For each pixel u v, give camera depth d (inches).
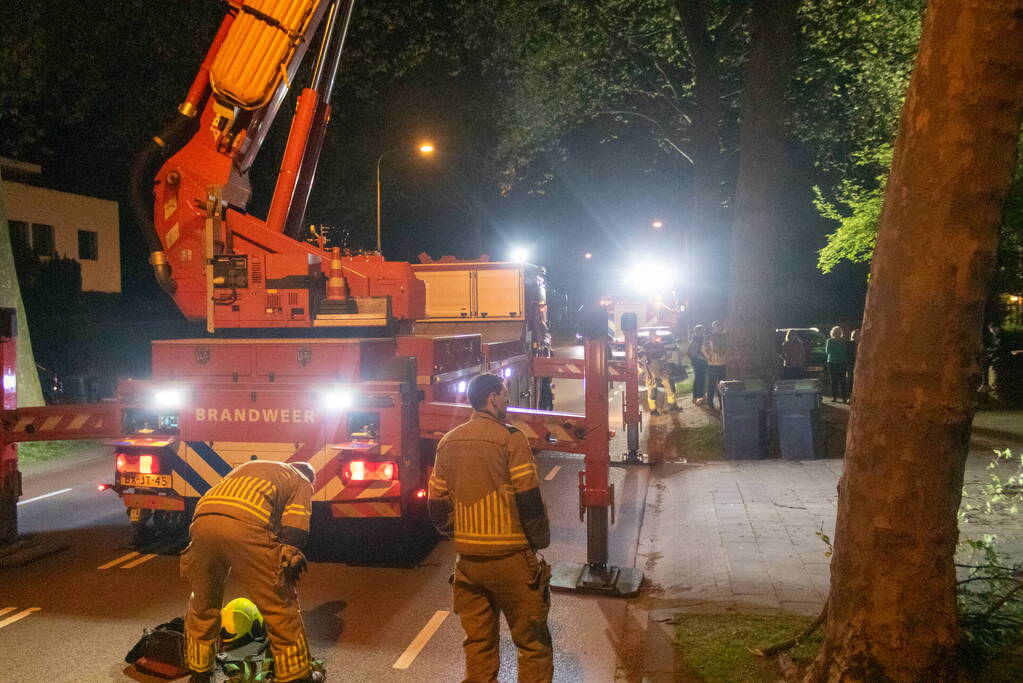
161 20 673.0
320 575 271.9
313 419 267.3
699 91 821.2
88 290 1187.3
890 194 145.5
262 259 294.0
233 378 279.0
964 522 291.3
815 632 193.6
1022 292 674.2
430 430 273.9
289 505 179.6
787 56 540.7
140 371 1046.4
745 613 219.3
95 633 221.3
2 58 566.9
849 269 1518.2
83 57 657.6
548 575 159.9
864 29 784.9
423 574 273.1
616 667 198.2
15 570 278.8
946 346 140.9
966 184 136.5
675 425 626.8
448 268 518.6
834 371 719.1
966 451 146.9
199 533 172.9
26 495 413.7
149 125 768.3
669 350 926.4
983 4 132.3
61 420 287.7
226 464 273.1
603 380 254.4
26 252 1028.5
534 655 159.3
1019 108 135.6
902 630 147.1
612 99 1020.5
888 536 147.1
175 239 306.5
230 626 201.3
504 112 970.1
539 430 259.4
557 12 842.2
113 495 412.5
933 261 139.2
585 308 255.3
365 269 307.7
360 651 209.0
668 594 249.1
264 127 321.1
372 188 1277.1
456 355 331.3
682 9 784.3
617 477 442.0
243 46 306.2
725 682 173.8
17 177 1141.1
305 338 296.2
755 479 411.5
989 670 158.6
